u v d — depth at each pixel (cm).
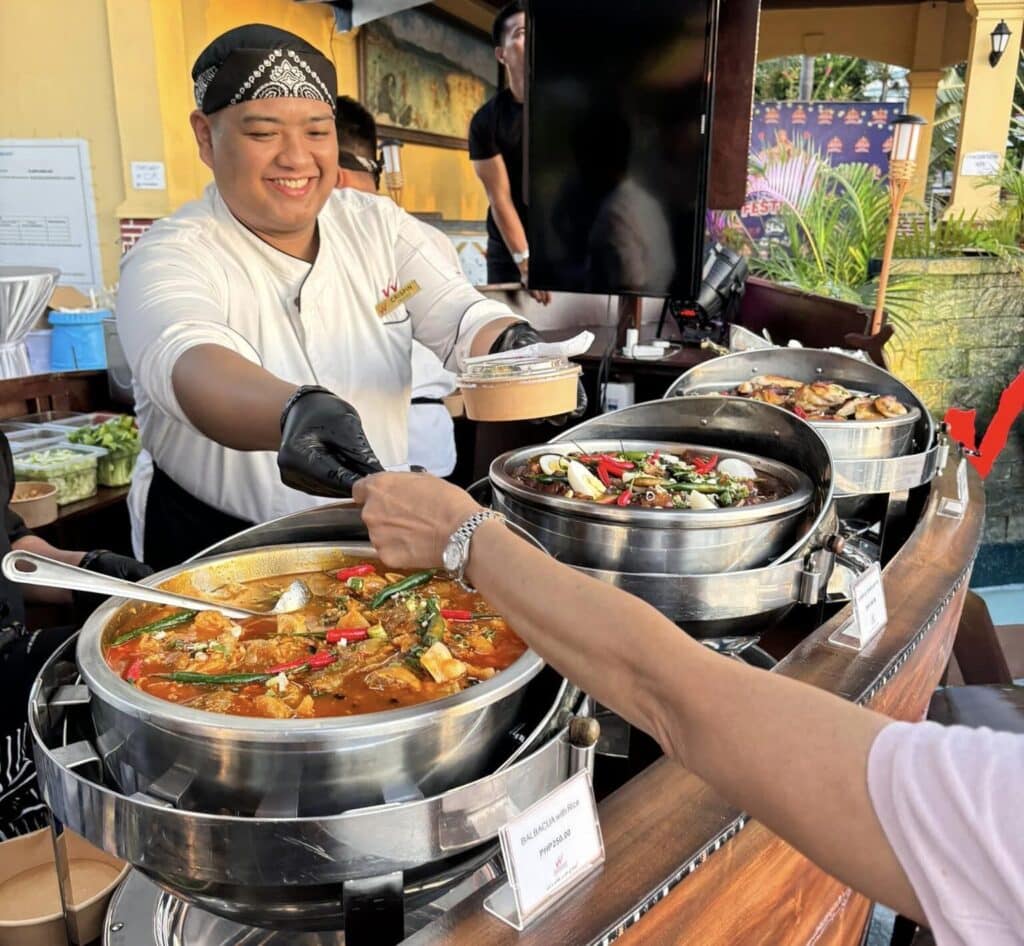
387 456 219
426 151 956
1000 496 669
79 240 705
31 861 142
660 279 333
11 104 686
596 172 329
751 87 356
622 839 96
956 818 57
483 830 87
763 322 533
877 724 65
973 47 844
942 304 667
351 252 209
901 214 782
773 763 65
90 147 682
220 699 102
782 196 798
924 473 212
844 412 228
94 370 340
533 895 85
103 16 650
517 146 495
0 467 184
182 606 120
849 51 1109
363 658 112
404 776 90
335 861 83
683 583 141
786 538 160
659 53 308
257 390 140
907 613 153
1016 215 760
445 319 214
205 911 103
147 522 215
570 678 81
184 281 175
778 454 199
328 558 141
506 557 87
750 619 145
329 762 87
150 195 677
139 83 654
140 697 93
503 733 98
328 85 179
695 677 72
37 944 122
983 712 221
